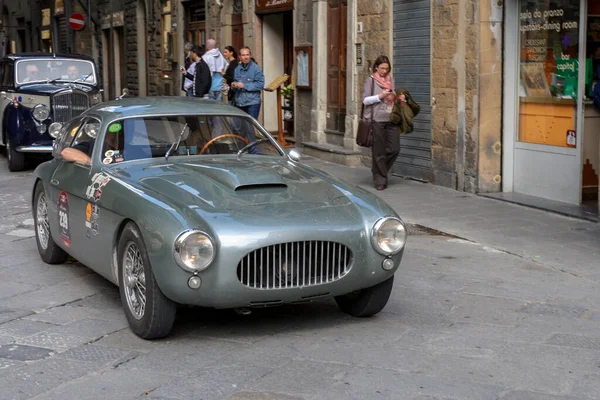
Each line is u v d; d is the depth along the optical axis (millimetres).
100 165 6258
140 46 25453
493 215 9602
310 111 15828
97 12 29391
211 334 5465
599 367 4852
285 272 5094
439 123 11609
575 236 8484
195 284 4930
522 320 5789
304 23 15766
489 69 10773
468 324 5691
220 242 4922
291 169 6242
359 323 5715
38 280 6957
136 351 5133
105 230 5758
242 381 4617
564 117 10133
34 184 7574
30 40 36844
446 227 8969
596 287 6691
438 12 11445
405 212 9797
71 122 7328
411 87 12320
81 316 5906
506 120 10930
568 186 10125
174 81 22891
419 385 4543
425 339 5355
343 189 5770
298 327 5621
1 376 4719
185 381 4621
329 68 15016
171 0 22625
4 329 5598
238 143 6605
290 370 4781
